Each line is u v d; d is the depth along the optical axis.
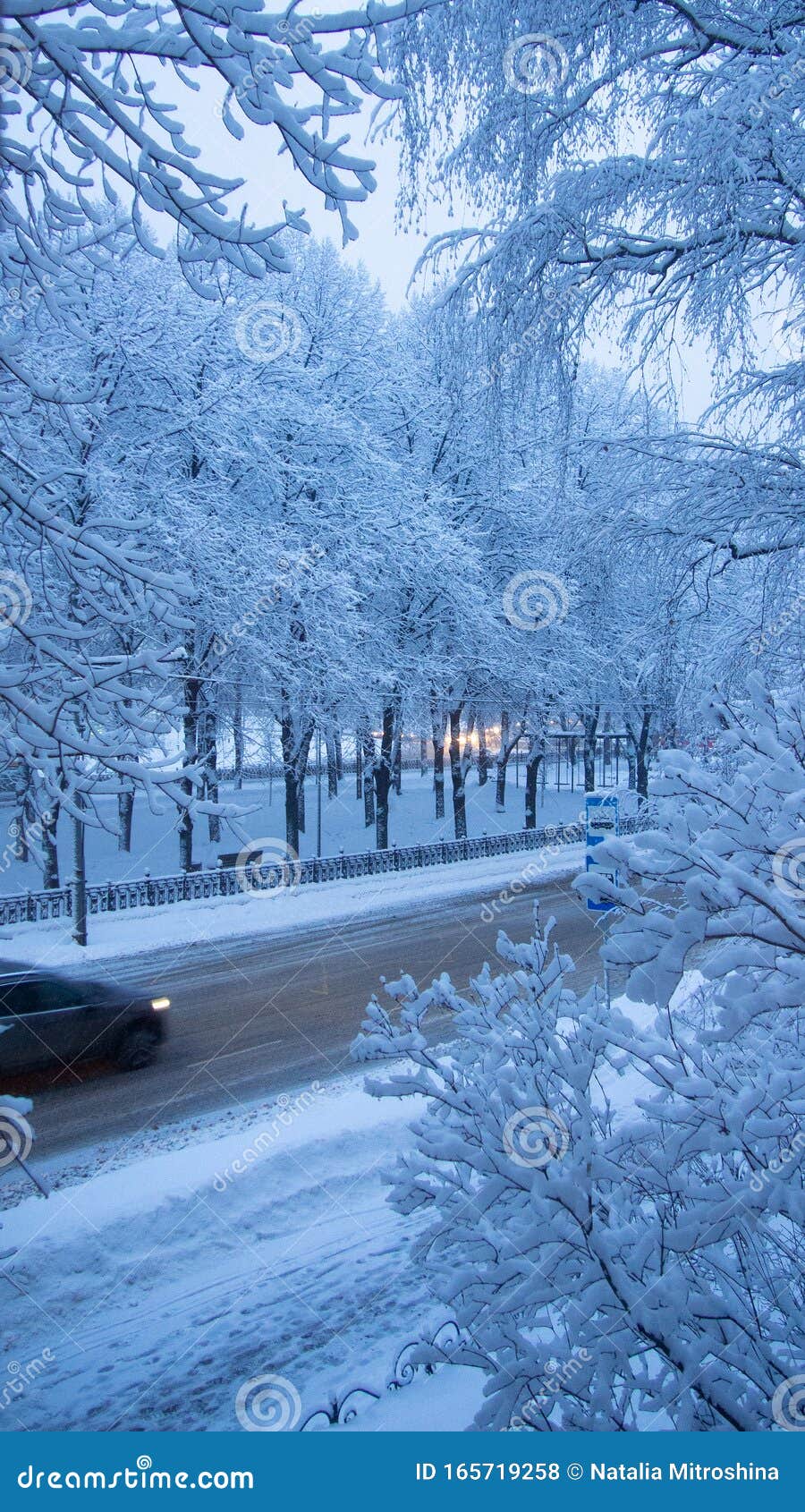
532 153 6.41
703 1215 2.87
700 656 7.35
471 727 29.02
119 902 18.44
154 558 4.93
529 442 9.59
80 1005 9.79
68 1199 6.64
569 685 26.95
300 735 23.09
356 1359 4.91
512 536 25.23
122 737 4.80
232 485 20.23
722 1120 2.99
